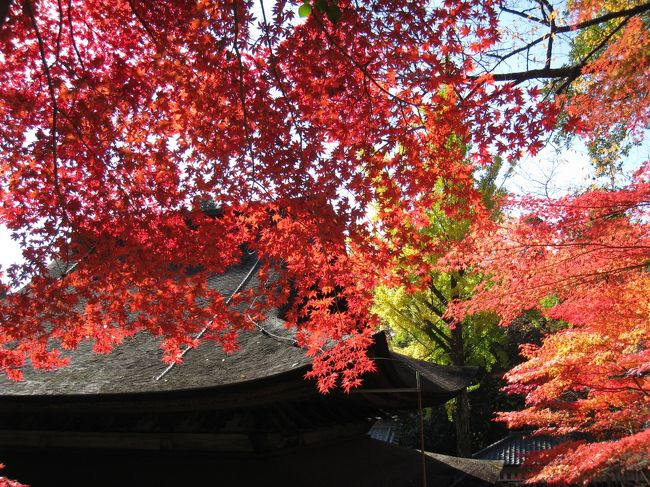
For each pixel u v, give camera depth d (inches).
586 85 207.2
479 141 143.3
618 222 165.2
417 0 131.8
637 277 192.9
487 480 293.0
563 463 206.8
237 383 174.9
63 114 145.5
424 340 550.6
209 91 146.3
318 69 138.9
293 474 213.5
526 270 182.9
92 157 154.6
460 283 460.8
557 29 160.2
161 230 158.4
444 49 141.0
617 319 207.3
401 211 158.1
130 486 210.7
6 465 240.1
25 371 234.4
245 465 212.5
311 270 164.2
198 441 221.0
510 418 248.5
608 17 159.2
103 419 233.5
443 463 309.6
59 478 223.8
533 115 137.6
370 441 312.0
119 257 170.9
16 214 158.2
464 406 526.3
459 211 161.8
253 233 166.1
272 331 213.5
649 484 254.2
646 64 165.8
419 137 151.4
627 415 212.8
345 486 222.1
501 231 176.6
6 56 150.6
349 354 165.0
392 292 503.8
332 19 107.7
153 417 225.0
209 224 159.3
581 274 183.0
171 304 165.9
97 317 171.8
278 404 201.5
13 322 157.9
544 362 225.5
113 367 223.9
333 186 145.4
